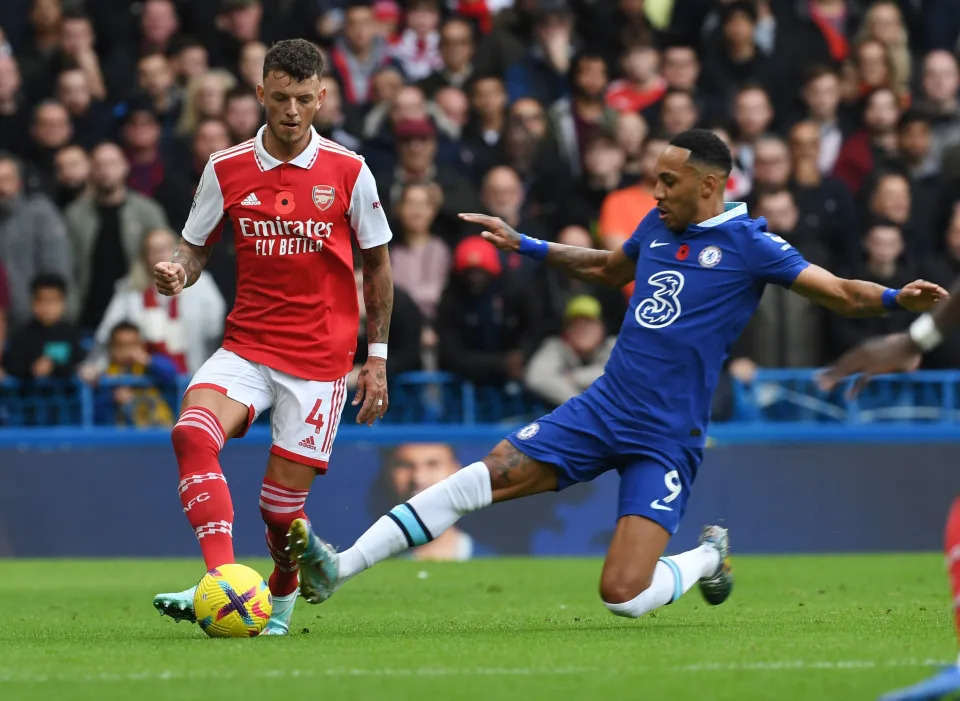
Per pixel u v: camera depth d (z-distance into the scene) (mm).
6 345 49188
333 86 52406
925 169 56031
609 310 49156
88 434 47625
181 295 47844
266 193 22938
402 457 47562
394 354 47562
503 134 53312
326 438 23219
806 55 59594
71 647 21391
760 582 36688
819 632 23000
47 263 49562
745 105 54125
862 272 49656
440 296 47625
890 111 55625
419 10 59531
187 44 56656
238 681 17109
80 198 50719
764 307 48781
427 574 41000
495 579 38969
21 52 57625
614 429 23297
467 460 47562
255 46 55094
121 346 47281
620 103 57531
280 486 23125
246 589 22141
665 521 23234
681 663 18625
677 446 23328
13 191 49688
